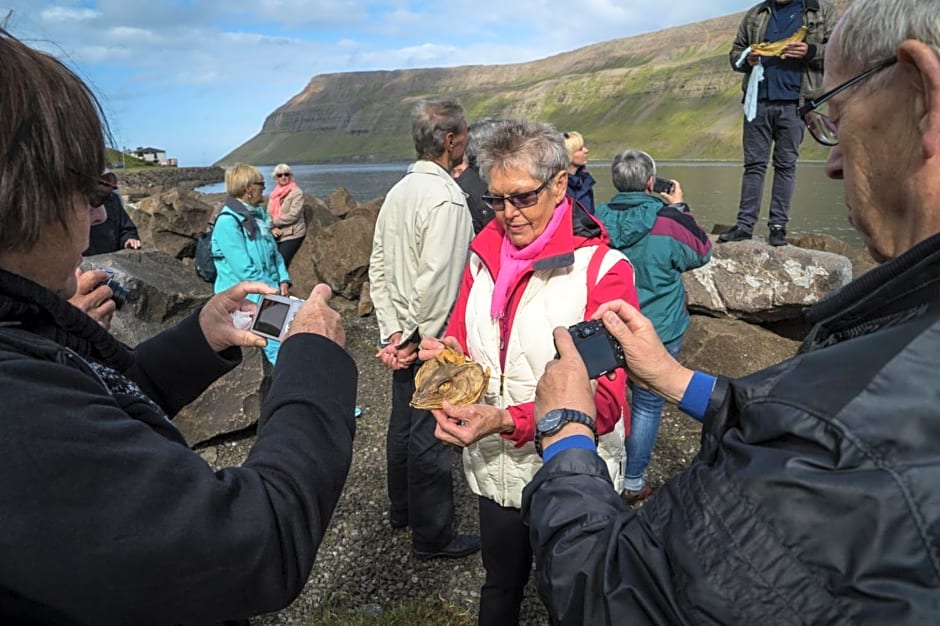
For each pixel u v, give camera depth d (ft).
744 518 2.63
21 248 3.07
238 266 17.03
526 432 6.93
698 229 12.54
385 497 13.20
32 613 2.64
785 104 18.11
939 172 2.93
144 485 2.71
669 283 12.31
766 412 2.76
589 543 3.35
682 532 2.83
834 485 2.41
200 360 5.05
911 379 2.51
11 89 2.88
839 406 2.56
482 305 7.78
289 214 27.86
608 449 7.45
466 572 10.91
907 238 3.19
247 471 3.19
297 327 4.11
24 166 2.91
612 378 5.58
